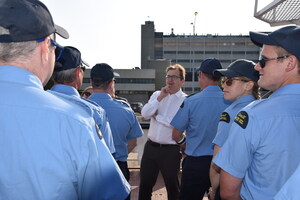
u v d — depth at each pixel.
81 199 1.10
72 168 1.04
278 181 1.42
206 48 92.81
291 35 1.41
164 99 3.52
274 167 1.43
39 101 1.06
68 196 1.02
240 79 2.19
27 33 1.03
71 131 1.05
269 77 1.50
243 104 2.17
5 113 1.02
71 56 2.00
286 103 1.46
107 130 1.95
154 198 4.12
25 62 1.08
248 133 1.47
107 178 1.14
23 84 1.07
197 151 2.86
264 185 1.46
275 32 1.45
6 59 1.06
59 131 1.03
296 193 0.85
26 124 1.01
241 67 2.19
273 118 1.44
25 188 0.99
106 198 1.14
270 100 1.52
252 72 2.17
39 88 1.10
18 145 1.00
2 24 1.00
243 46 92.31
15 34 1.01
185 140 3.28
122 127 2.80
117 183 1.17
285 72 1.46
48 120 1.03
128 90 67.75
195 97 2.90
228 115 2.18
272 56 1.47
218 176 2.19
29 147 1.00
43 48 1.12
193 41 92.81
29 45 1.06
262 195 1.45
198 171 2.84
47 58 1.14
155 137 3.47
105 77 2.79
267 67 1.50
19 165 0.99
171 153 3.43
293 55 1.42
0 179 0.99
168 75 3.57
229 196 1.58
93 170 1.08
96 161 1.09
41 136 1.01
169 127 3.42
